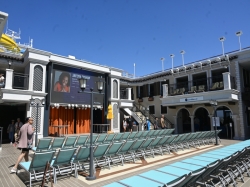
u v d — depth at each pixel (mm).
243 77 14766
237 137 13672
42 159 4266
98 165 5684
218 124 10523
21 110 14820
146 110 19859
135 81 21625
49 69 12562
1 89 10109
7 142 11688
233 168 5484
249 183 4832
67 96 13375
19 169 5578
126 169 5660
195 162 3979
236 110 13961
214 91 13789
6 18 5922
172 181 2879
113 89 16266
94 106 14922
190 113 16734
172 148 8398
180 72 17688
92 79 15094
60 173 4723
